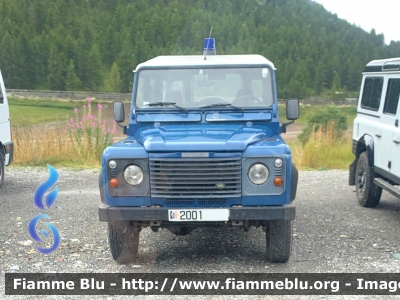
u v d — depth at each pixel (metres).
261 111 6.48
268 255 5.98
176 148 5.49
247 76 6.59
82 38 96.44
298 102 6.51
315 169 14.84
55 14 109.81
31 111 56.53
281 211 5.42
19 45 94.94
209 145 5.48
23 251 6.58
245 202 5.49
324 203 9.59
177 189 5.50
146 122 6.52
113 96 72.00
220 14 62.28
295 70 88.94
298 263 6.01
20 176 12.80
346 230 7.55
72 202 9.59
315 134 17.73
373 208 9.12
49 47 94.44
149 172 5.54
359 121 9.71
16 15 109.88
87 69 87.75
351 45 108.00
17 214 8.64
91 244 6.88
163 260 6.21
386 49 108.81
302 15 111.81
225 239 7.09
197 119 6.46
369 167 8.87
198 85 6.59
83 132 15.73
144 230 7.60
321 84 91.19
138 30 77.62
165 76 6.63
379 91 8.86
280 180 5.45
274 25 99.12
